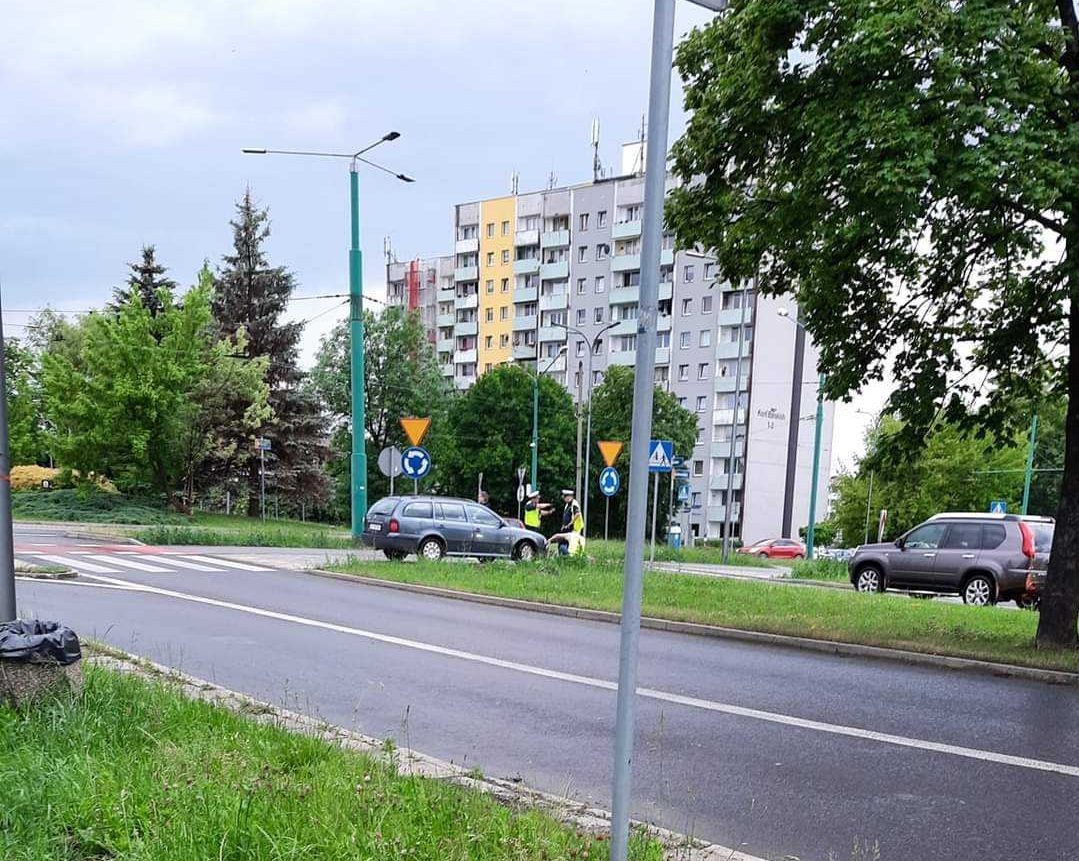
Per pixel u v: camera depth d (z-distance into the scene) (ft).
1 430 21.49
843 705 26.50
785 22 32.37
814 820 16.89
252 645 33.27
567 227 281.74
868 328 40.09
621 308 265.95
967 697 27.94
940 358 40.22
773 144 35.99
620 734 11.03
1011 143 27.09
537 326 289.53
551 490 205.57
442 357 332.80
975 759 21.06
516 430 206.80
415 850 12.48
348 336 210.18
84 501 117.80
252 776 15.23
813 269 37.04
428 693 26.68
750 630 38.99
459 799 14.92
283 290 175.94
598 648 35.40
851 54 29.48
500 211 302.04
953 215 34.09
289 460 161.89
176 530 86.79
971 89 28.04
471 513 71.77
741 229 36.47
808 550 116.78
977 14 28.17
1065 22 33.68
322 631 37.11
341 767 16.46
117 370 113.80
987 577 60.59
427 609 45.16
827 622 40.91
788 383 241.96
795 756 21.07
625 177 266.77
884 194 28.50
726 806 17.56
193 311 116.47
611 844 11.12
